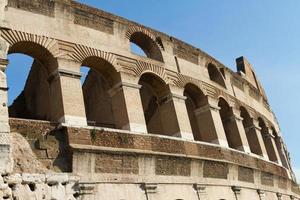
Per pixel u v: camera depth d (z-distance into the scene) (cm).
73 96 2694
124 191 2598
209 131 3628
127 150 2691
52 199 2278
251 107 4612
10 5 2678
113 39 3166
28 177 2236
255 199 3719
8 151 2200
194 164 3122
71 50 2853
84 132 2575
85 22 3044
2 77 2375
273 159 4747
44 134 2467
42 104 3462
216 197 3212
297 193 4947
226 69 4406
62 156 2461
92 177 2486
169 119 3328
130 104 2975
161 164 2886
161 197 2783
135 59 3225
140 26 3462
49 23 2822
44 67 2842
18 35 2628
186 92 3769
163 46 3588
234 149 3731
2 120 2256
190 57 3828
